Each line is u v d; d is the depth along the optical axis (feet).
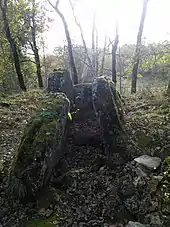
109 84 20.24
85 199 16.37
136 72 39.65
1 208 15.84
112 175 17.78
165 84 37.01
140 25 38.99
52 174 17.92
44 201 15.98
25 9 46.70
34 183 15.97
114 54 43.14
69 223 14.82
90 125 21.86
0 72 53.57
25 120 27.96
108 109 19.38
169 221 13.44
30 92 40.60
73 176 18.04
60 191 17.01
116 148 18.84
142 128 20.80
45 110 18.19
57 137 17.35
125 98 31.27
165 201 14.16
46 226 14.55
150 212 14.47
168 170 15.75
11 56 52.42
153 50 33.30
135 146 19.21
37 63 51.08
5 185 17.30
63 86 24.40
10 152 21.25
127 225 14.14
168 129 20.25
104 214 15.37
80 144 21.39
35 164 16.02
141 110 25.22
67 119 19.20
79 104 22.90
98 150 20.58
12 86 55.72
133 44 56.03
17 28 48.49
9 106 32.27
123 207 15.52
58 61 67.31
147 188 15.55
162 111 23.67
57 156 18.21
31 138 16.84
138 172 16.76
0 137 23.80
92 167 18.94
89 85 23.93
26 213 15.49
